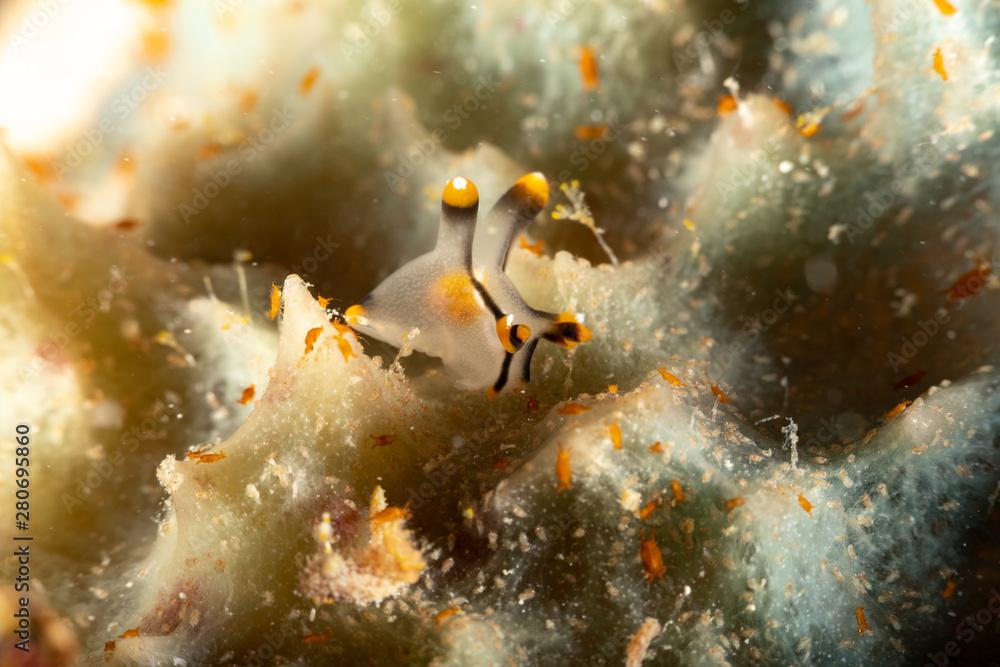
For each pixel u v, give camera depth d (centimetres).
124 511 6
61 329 6
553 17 7
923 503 6
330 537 5
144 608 6
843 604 6
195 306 6
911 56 6
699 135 7
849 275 6
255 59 6
